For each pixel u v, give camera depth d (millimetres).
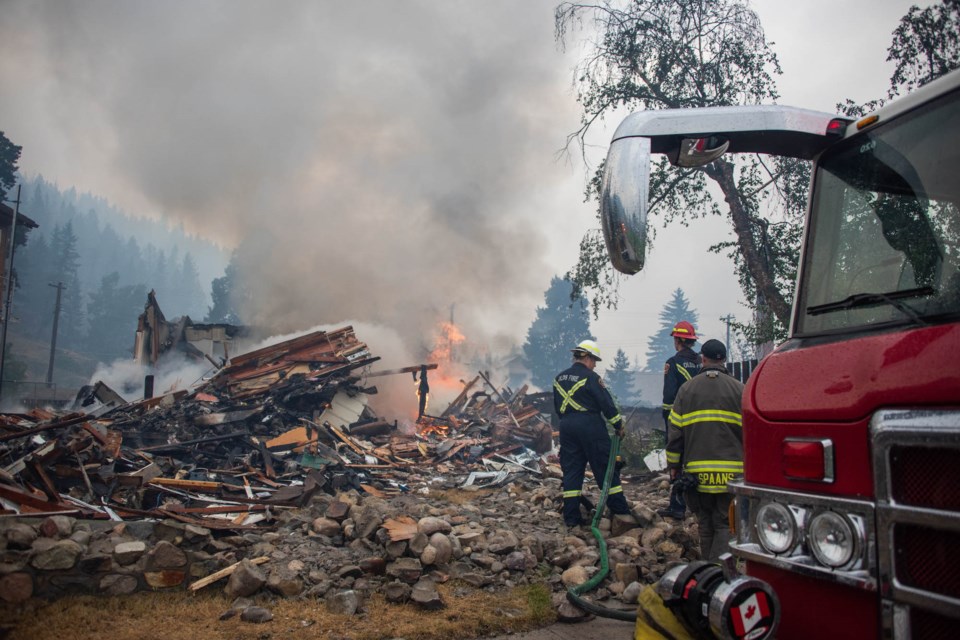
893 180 2258
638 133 2336
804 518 1915
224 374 12414
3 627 3406
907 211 2180
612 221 2227
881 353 1852
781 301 11922
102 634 3389
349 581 4176
